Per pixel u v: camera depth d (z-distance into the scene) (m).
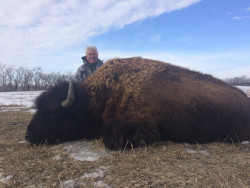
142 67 3.99
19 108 9.71
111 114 3.64
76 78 5.57
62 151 3.24
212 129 3.45
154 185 2.08
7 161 2.84
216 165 2.52
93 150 3.28
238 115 3.47
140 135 3.31
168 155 2.87
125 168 2.48
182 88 3.64
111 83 3.84
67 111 3.77
